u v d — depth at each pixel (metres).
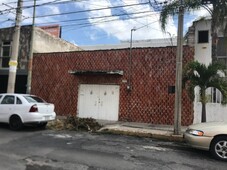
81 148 8.80
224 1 11.87
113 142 10.02
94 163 7.08
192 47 14.92
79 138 10.67
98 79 17.11
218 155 7.89
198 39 14.94
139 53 16.05
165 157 7.95
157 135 11.38
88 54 17.50
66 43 24.50
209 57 14.53
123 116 16.17
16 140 9.90
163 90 15.30
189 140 8.43
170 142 10.52
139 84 15.92
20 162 7.00
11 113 12.33
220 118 14.10
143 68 15.89
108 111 16.70
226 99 11.18
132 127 13.52
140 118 15.73
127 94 16.19
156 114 15.35
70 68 18.00
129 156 7.91
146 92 15.71
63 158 7.50
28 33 19.52
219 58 14.38
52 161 7.18
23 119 12.08
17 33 14.90
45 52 20.25
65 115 17.88
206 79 11.27
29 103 12.21
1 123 13.77
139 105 15.82
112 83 16.66
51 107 12.98
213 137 8.02
